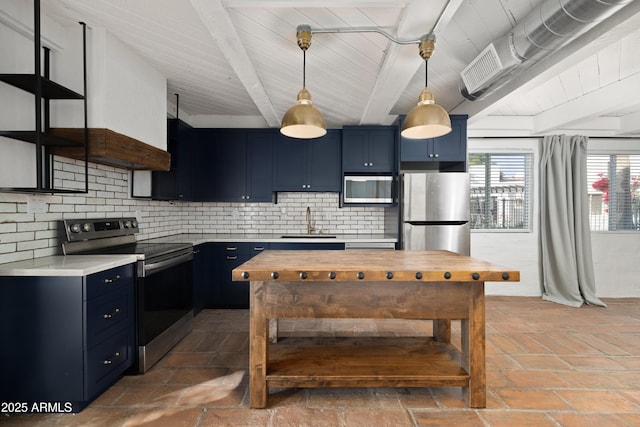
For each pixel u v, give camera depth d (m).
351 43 2.46
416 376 2.03
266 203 4.80
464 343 2.12
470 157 4.89
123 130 2.59
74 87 2.36
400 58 2.49
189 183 4.38
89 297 1.93
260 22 2.19
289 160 4.52
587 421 1.88
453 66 2.97
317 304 2.06
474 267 2.03
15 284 1.89
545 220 4.67
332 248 4.09
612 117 4.56
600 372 2.46
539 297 4.69
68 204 2.53
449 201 3.90
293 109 2.18
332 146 4.54
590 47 2.29
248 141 4.51
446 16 1.97
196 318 3.72
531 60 2.23
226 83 3.38
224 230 4.78
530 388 2.24
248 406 2.04
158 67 3.00
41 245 2.29
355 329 3.39
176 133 3.87
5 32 2.01
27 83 2.01
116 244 2.95
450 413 1.96
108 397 2.12
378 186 4.37
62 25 2.33
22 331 1.90
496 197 4.87
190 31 2.35
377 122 4.31
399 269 1.95
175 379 2.36
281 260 2.31
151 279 2.54
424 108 2.20
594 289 4.48
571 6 1.68
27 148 2.19
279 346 2.52
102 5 2.09
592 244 4.80
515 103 4.14
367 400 2.10
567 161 4.54
